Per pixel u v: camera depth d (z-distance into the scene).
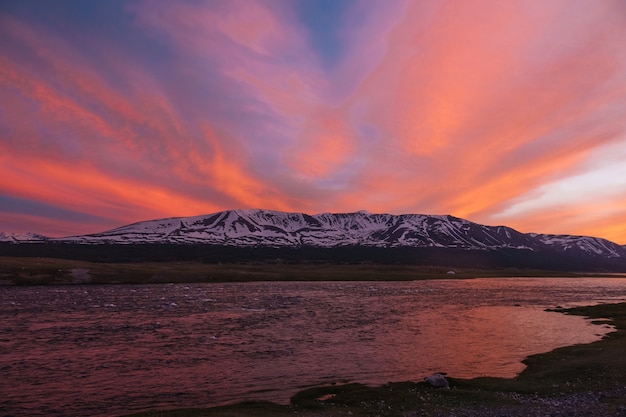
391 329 51.88
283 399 25.55
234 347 40.66
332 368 32.91
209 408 23.23
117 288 120.81
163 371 32.00
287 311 69.94
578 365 31.89
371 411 22.45
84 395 26.45
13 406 24.41
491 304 86.75
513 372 31.55
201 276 164.62
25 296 92.62
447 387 26.75
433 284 165.62
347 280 184.62
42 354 37.47
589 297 112.12
